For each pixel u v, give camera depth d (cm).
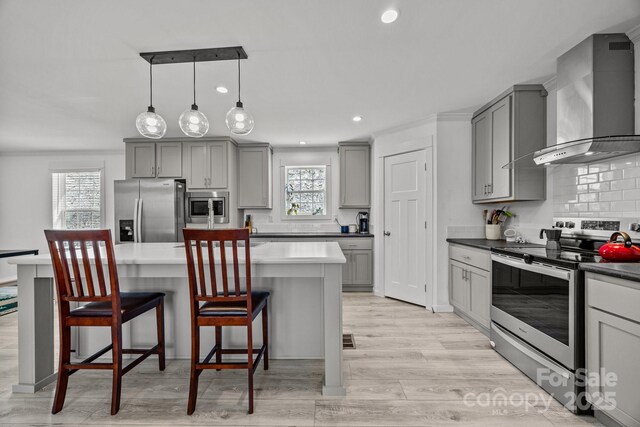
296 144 490
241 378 209
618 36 198
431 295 361
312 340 235
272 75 251
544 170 282
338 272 189
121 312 177
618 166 213
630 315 138
